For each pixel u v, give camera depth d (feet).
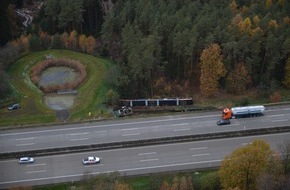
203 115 625.82
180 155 560.61
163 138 576.61
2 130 590.55
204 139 584.40
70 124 603.26
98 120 609.83
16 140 576.20
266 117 622.54
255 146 492.54
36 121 604.90
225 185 488.85
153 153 562.25
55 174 532.32
